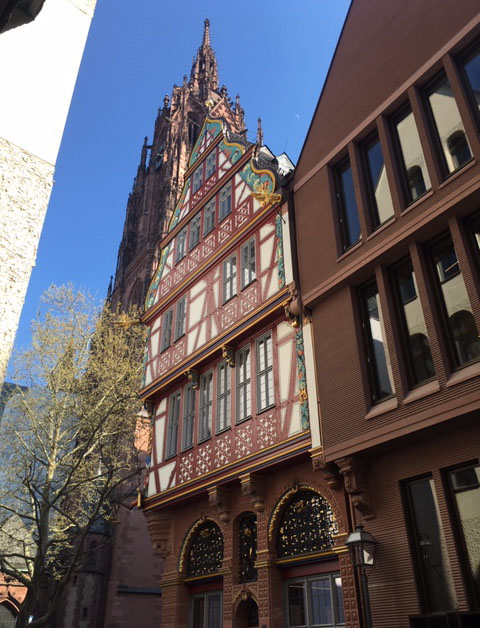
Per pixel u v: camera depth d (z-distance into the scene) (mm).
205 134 21547
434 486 9398
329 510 11867
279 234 14828
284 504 12812
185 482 15383
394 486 9922
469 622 7801
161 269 21438
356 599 10258
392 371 10195
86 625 29625
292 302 13180
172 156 63312
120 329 28578
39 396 24203
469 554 8609
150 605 30141
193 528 15508
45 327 25188
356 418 10547
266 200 15188
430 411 9250
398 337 10359
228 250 17203
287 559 12289
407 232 10516
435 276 10242
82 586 30203
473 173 9789
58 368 24328
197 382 16703
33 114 3842
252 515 13836
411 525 9539
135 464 30109
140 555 31141
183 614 14961
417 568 9148
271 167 16281
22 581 15906
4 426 23453
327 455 10844
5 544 24719
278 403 13141
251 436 13625
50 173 3742
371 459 10484
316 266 12797
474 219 9828
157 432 18094
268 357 14172
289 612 12133
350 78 13555
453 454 9203
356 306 11562
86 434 24234
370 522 10102
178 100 69250
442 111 11000
